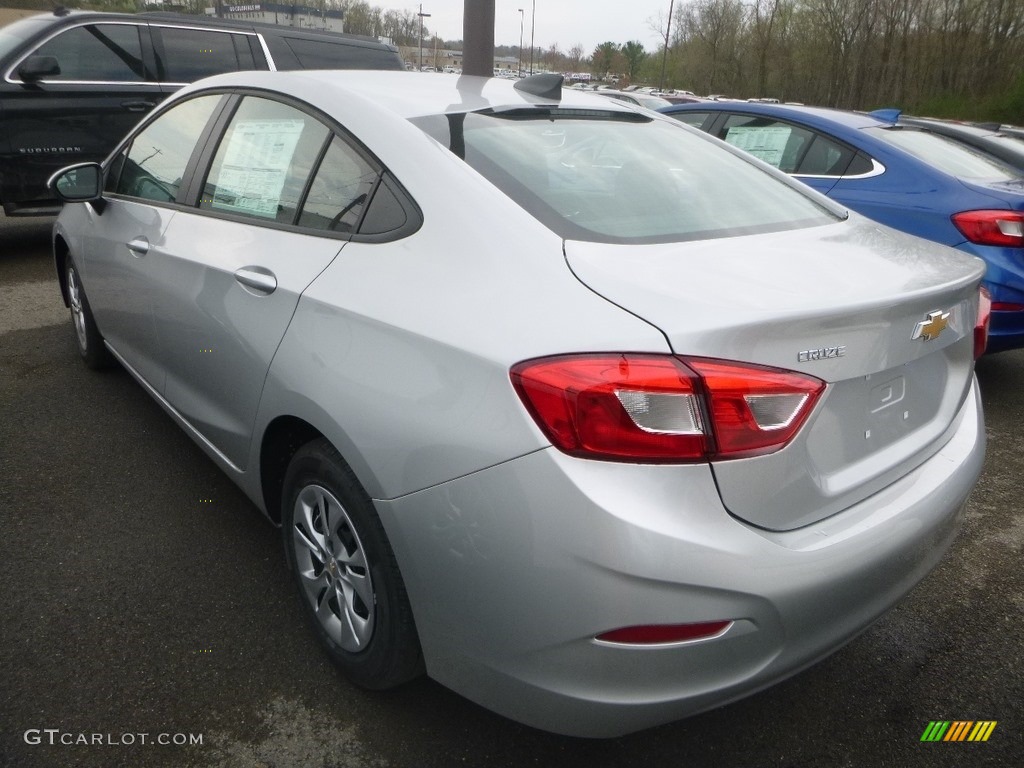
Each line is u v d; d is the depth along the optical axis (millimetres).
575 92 2904
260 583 2641
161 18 7535
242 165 2682
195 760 1967
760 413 1560
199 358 2660
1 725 2025
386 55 9352
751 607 1572
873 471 1852
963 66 38125
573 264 1749
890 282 1856
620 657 1561
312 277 2145
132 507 3055
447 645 1806
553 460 1548
